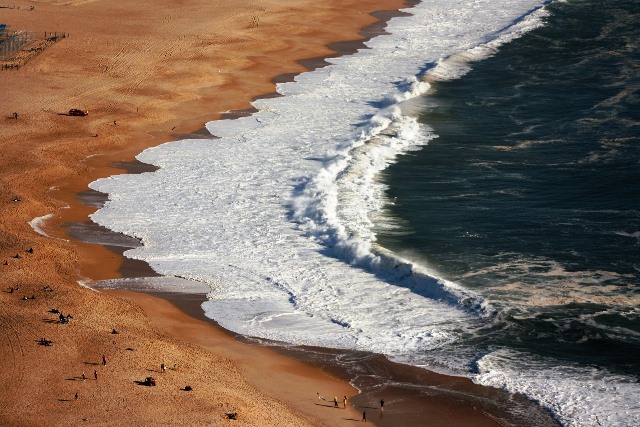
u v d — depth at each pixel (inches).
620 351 1860.2
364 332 1971.0
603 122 3120.1
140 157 2992.1
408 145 2999.5
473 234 2379.4
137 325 1982.0
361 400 1737.2
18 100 3417.8
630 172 2689.5
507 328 1953.7
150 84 3629.4
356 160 2866.6
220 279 2218.3
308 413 1690.5
